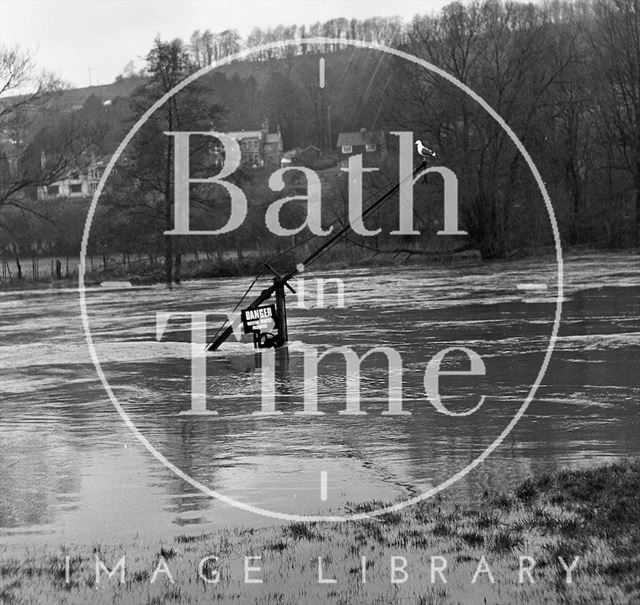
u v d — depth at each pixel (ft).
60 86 197.98
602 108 243.19
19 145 202.80
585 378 66.03
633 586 25.02
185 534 33.47
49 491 40.37
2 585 27.76
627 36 241.76
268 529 33.63
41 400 63.98
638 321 98.68
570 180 245.04
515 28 229.04
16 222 214.28
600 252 229.25
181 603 25.91
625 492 34.65
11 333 107.45
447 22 222.48
